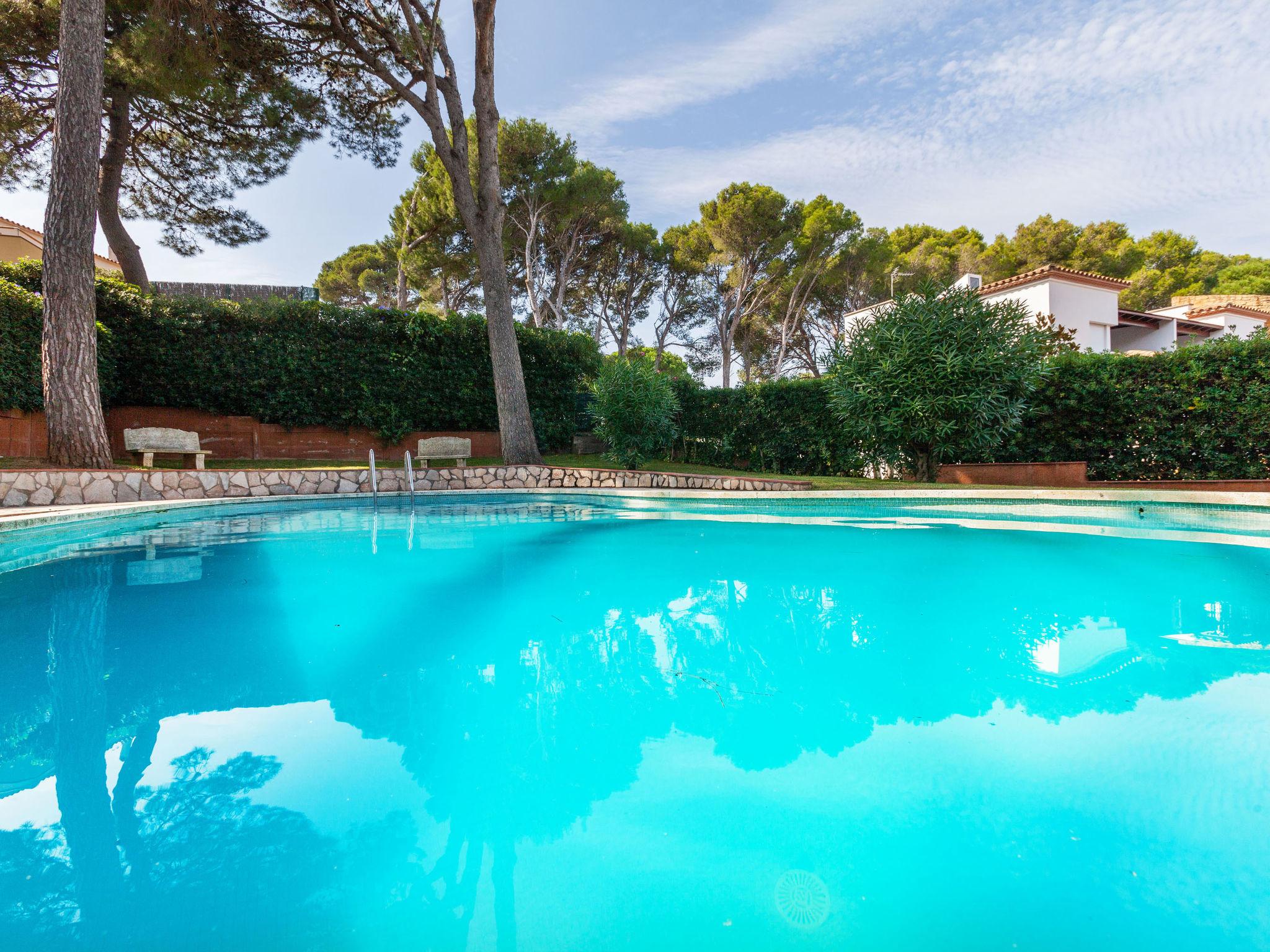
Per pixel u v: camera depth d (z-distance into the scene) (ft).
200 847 3.32
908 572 10.83
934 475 27.43
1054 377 27.04
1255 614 8.09
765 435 36.29
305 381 33.88
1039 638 7.11
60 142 21.33
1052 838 3.33
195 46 30.09
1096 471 26.66
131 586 9.82
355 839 3.40
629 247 74.90
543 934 2.76
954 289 25.68
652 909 2.91
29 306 24.27
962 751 4.38
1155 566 11.13
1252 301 80.94
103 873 3.10
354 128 40.75
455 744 4.61
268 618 8.14
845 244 70.49
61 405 21.16
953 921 2.79
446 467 34.24
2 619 8.02
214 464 30.58
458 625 7.88
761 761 4.31
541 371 40.06
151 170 41.19
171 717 5.08
